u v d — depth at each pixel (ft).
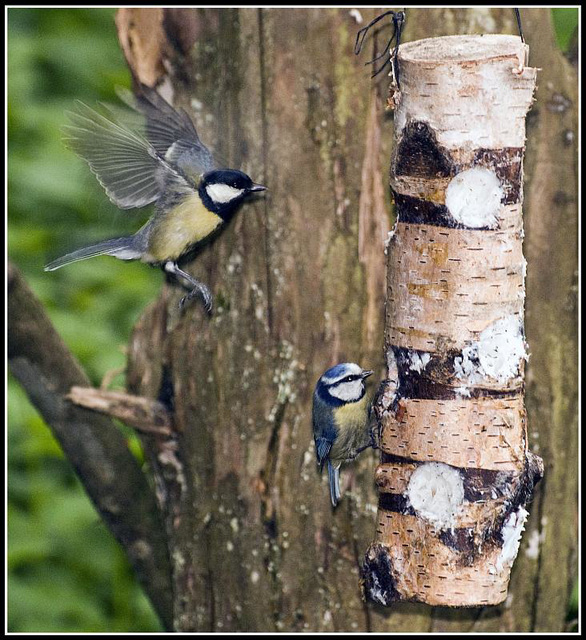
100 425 36.19
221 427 34.47
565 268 34.01
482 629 34.14
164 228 31.65
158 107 31.19
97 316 45.57
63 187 45.80
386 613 33.60
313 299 32.96
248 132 32.96
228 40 33.06
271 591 34.24
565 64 33.91
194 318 34.73
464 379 26.13
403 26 31.81
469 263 25.84
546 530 34.53
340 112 32.22
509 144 25.63
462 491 26.25
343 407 31.73
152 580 37.09
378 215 32.40
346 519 33.45
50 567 41.24
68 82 50.78
